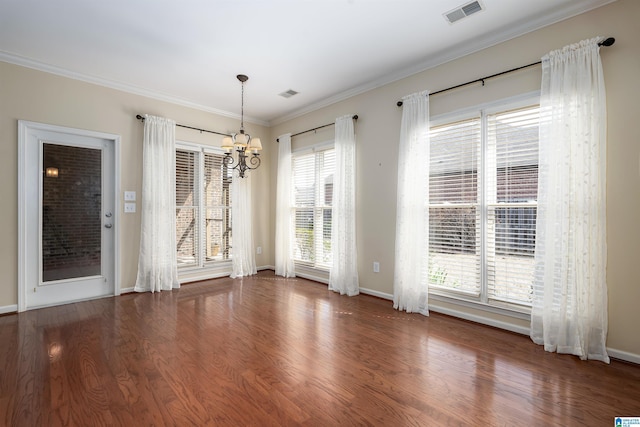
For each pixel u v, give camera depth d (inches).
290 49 128.0
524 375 85.9
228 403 72.8
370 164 162.2
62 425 65.1
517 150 114.9
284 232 209.9
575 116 97.7
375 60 137.3
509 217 117.0
